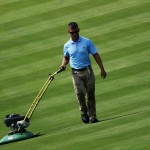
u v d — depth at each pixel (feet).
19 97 142.51
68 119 127.34
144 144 99.40
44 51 162.50
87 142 104.17
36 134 118.21
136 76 143.23
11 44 168.96
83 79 118.32
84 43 116.78
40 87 145.59
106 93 137.59
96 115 126.62
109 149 99.30
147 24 168.45
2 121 132.67
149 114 115.34
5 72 155.02
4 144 114.73
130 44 159.12
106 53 156.25
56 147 104.58
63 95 140.05
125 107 128.77
